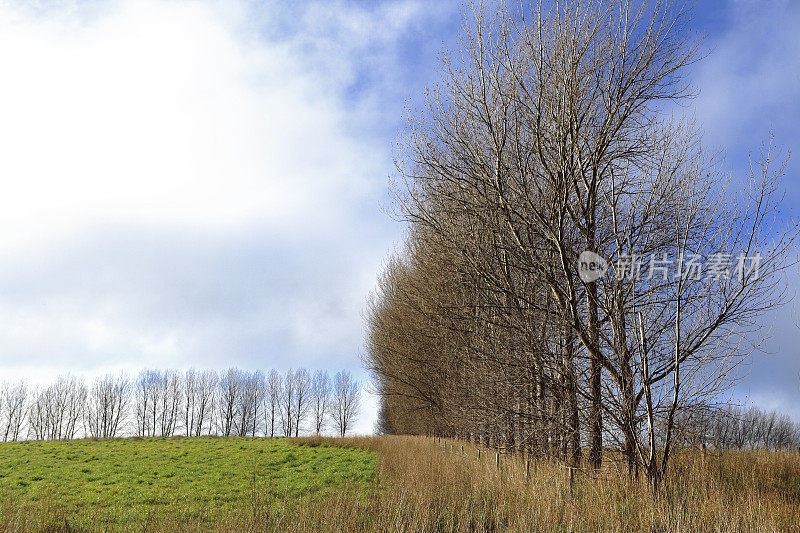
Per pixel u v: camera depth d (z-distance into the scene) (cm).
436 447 2033
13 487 1606
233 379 5759
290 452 2464
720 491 900
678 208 981
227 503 1323
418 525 858
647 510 795
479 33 1016
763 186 926
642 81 957
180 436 3534
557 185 978
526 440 1127
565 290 1090
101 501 1378
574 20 956
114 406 5294
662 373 954
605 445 944
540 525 802
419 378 2248
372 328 2980
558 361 1029
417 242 1947
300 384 6044
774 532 723
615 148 1060
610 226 1081
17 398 4988
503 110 1001
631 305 939
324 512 943
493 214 1099
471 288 1236
